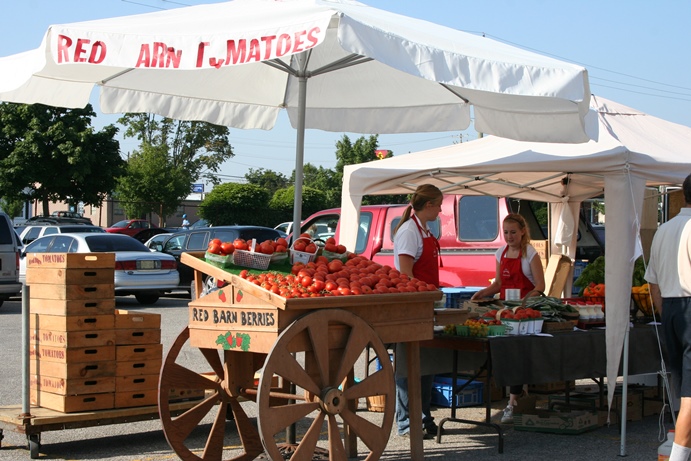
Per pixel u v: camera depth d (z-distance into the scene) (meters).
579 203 9.65
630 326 6.92
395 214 11.54
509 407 7.28
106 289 6.23
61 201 42.97
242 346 5.00
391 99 7.53
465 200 10.59
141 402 6.37
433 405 8.02
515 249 7.80
